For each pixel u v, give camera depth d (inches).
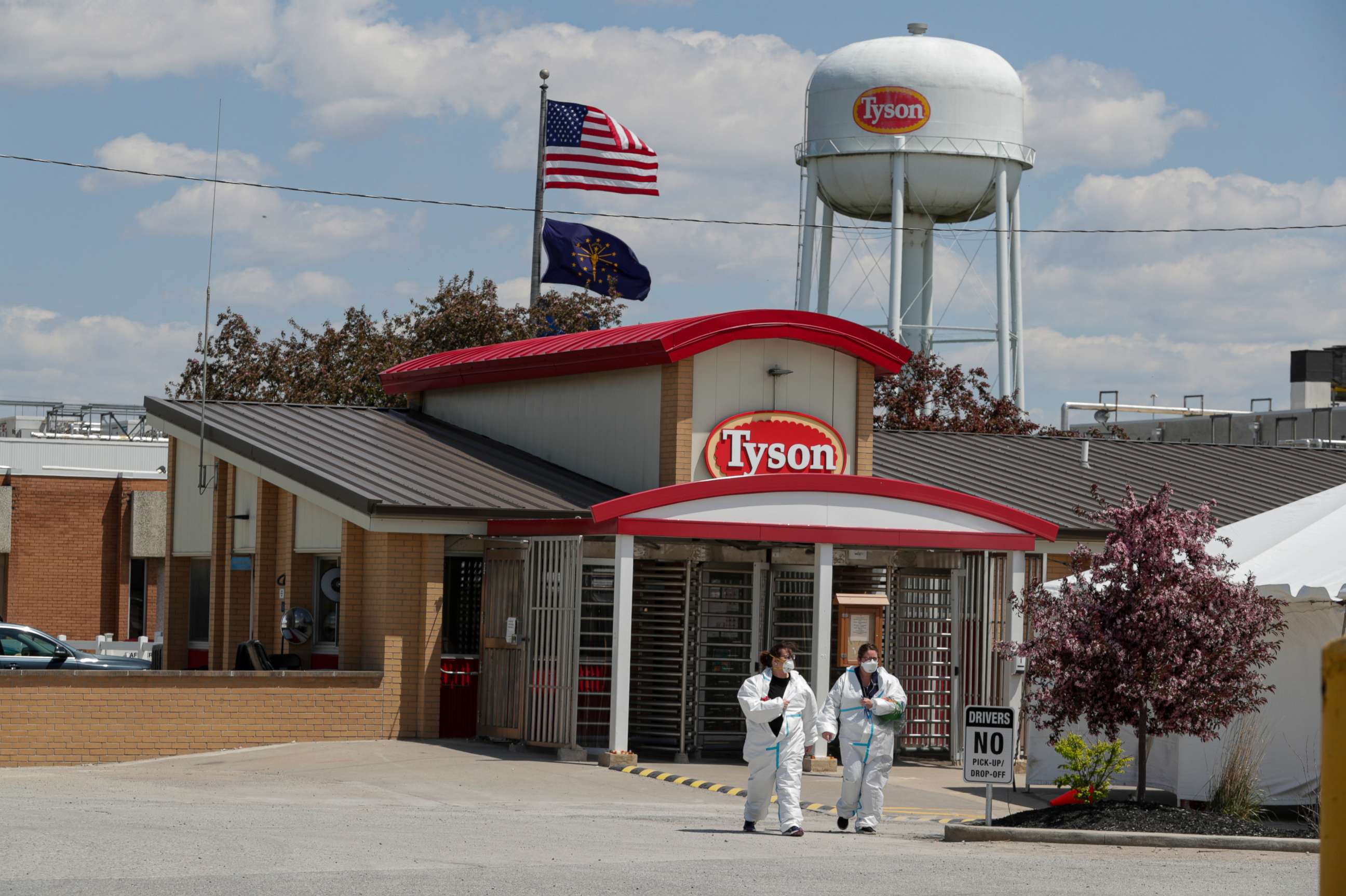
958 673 965.2
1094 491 711.1
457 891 432.8
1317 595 716.7
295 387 1902.1
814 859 533.0
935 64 1818.4
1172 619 658.2
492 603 941.8
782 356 1007.6
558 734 874.1
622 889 444.1
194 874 451.2
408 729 924.6
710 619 948.0
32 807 603.5
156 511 1875.0
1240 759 755.4
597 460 1040.8
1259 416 2256.4
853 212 1925.4
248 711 882.1
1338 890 254.1
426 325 1863.9
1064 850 594.2
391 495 927.0
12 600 1851.6
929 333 2003.0
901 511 903.7
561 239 1512.1
